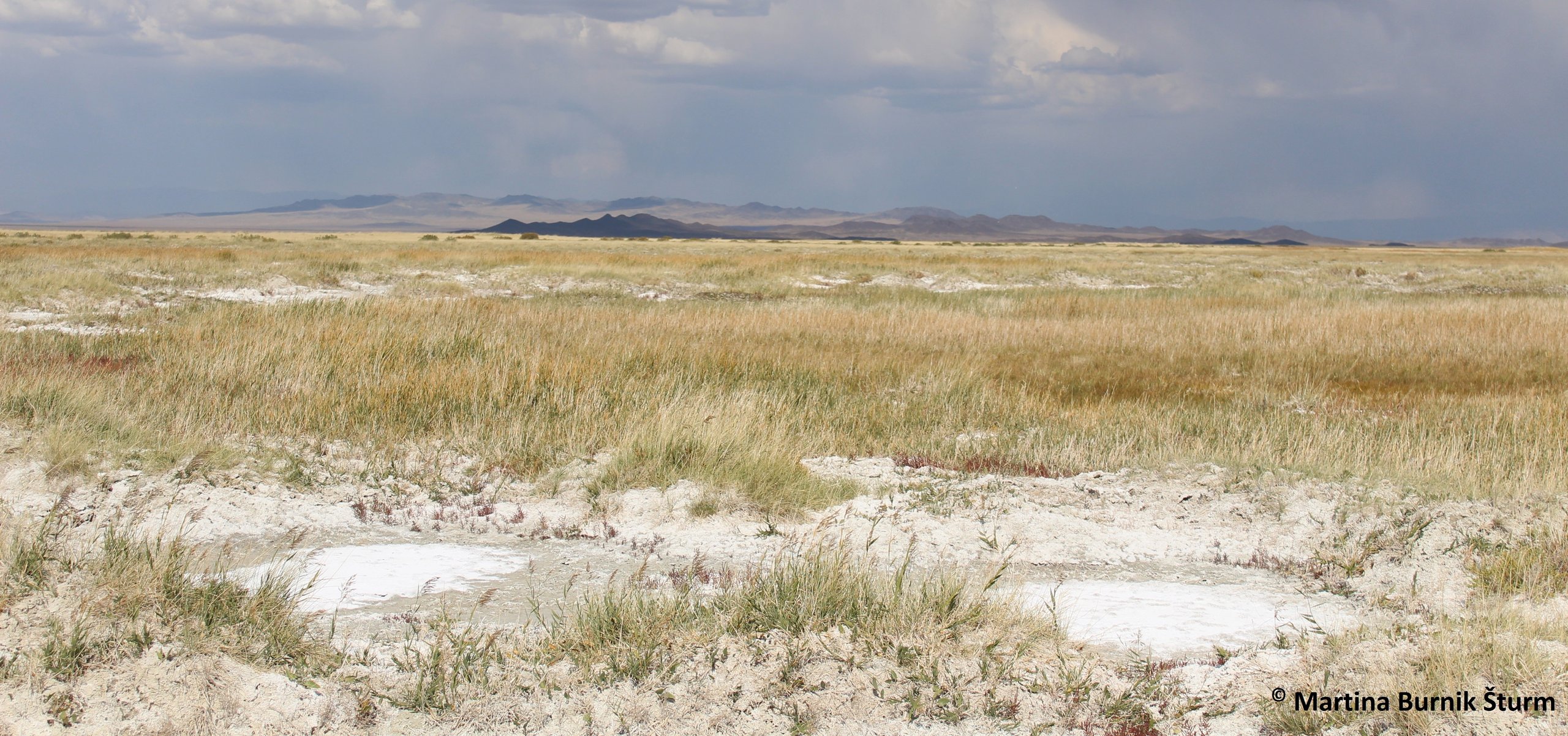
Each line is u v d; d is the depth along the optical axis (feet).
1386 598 18.38
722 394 35.65
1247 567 21.48
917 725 12.91
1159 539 22.77
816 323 68.03
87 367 39.34
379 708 13.14
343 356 40.42
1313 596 19.20
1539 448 30.42
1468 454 30.48
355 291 89.51
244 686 13.41
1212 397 46.70
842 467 29.45
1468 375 54.34
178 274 85.92
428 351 43.42
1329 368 56.03
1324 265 154.30
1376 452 30.58
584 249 184.75
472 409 32.73
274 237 239.71
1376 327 70.13
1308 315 77.71
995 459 31.48
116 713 12.63
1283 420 37.37
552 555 21.17
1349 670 13.92
